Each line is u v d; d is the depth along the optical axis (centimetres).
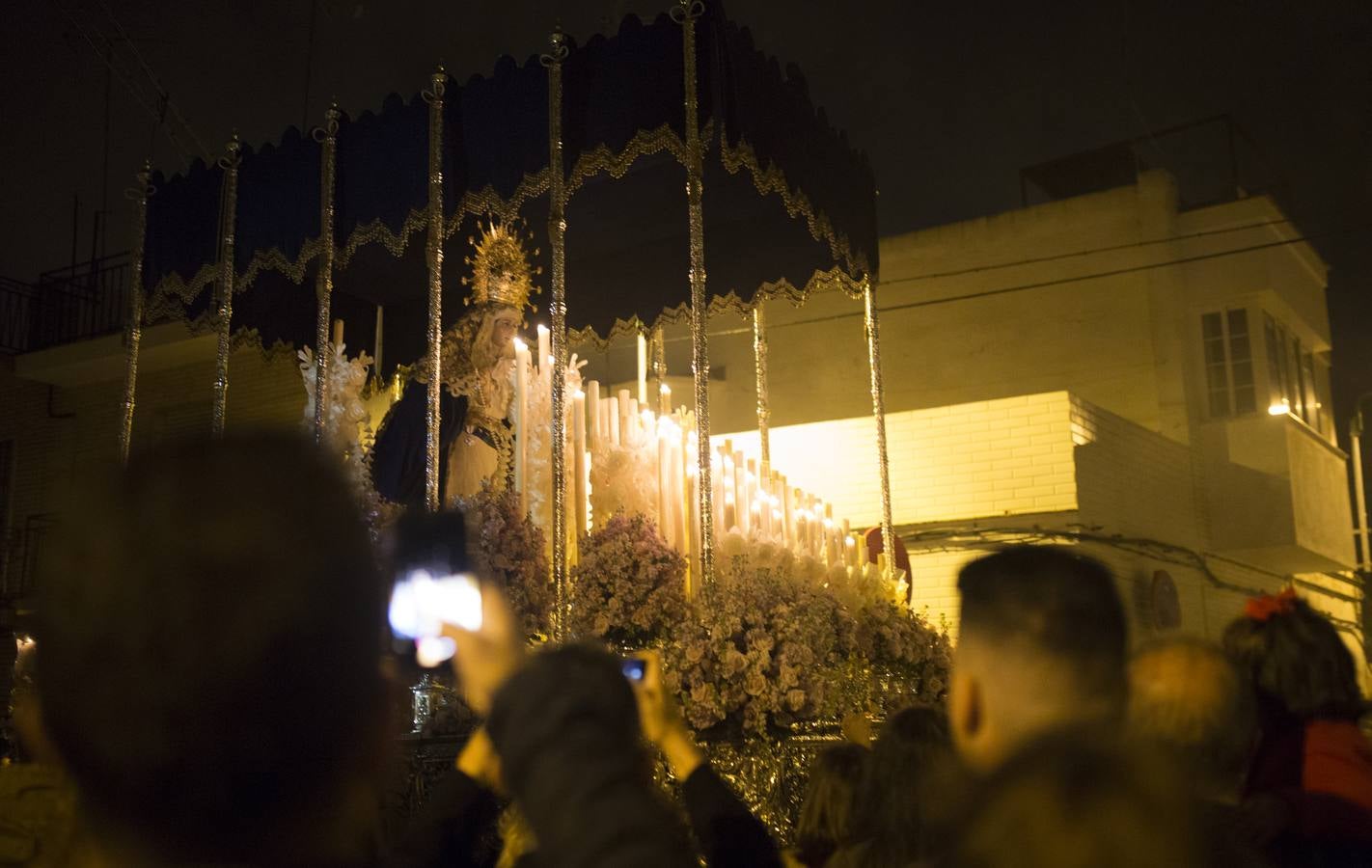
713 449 818
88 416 1634
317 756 100
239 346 929
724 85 657
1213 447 1844
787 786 581
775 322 1986
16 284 1698
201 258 828
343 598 102
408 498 789
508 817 275
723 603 593
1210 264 1867
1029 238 1872
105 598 95
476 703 166
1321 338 2106
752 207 899
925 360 1900
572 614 611
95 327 1647
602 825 130
